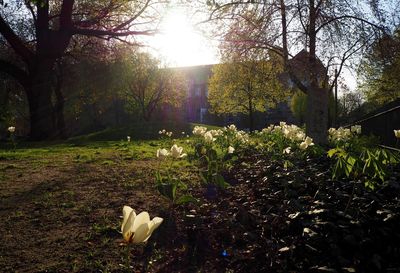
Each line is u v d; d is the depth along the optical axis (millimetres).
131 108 62562
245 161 9859
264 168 7840
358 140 8930
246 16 16125
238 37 16172
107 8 26469
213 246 4672
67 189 7316
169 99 61781
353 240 4152
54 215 5707
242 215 5293
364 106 58031
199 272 4090
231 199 6461
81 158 12547
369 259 4031
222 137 11414
